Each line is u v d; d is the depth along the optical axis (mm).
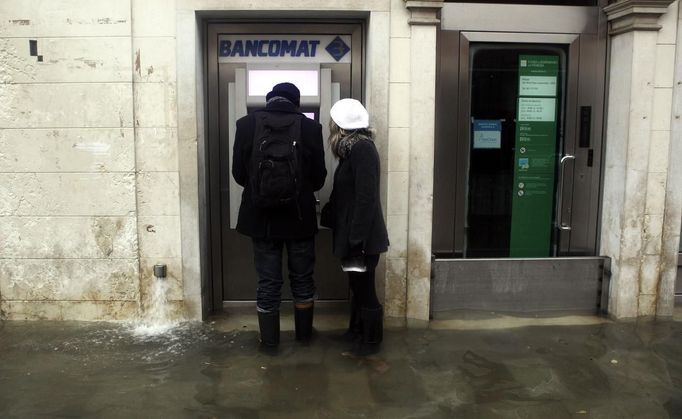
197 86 4109
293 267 3865
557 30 4387
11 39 4027
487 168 4512
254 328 4227
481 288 4391
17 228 4203
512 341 4008
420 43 4027
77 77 4055
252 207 3672
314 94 4215
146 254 4211
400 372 3539
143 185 4145
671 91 4188
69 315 4293
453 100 4406
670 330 4207
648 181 4254
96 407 3119
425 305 4258
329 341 4008
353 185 3557
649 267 4344
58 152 4125
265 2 4000
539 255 4625
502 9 4352
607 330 4203
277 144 3512
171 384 3375
